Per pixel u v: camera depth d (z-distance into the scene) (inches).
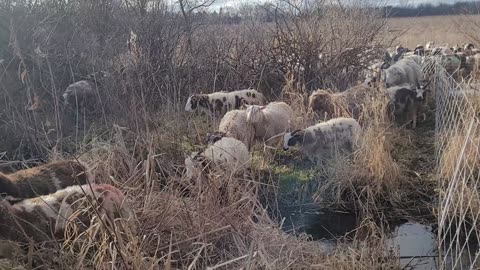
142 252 188.4
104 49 433.1
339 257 218.1
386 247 242.5
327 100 405.4
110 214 204.7
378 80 478.6
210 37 513.7
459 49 665.0
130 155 281.7
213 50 498.0
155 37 491.8
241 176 287.0
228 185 237.3
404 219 276.7
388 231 263.9
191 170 262.4
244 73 492.1
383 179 304.0
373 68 525.3
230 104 428.8
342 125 342.0
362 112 368.2
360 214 284.0
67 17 485.4
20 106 374.6
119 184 237.1
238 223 221.8
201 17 553.0
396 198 293.6
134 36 466.0
